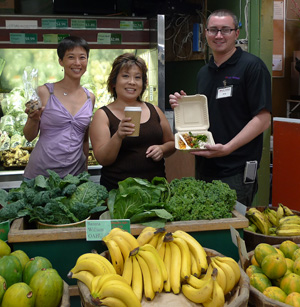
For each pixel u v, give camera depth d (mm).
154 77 3818
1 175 3508
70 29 3805
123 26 3887
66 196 2287
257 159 3035
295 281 1754
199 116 2963
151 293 1651
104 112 2738
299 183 3787
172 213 2166
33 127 2807
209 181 3098
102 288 1524
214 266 1699
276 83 5492
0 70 3742
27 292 1557
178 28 5262
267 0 4211
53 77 3879
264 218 2539
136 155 2711
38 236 1992
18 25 3725
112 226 2012
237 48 2953
